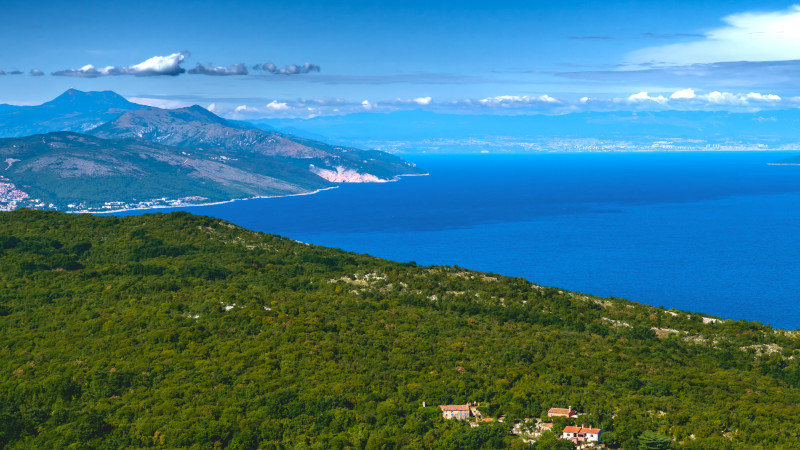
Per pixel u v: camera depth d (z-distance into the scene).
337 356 155.12
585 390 143.88
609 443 122.12
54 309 182.00
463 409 131.50
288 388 137.38
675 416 131.00
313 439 122.75
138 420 129.12
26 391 137.38
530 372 152.75
